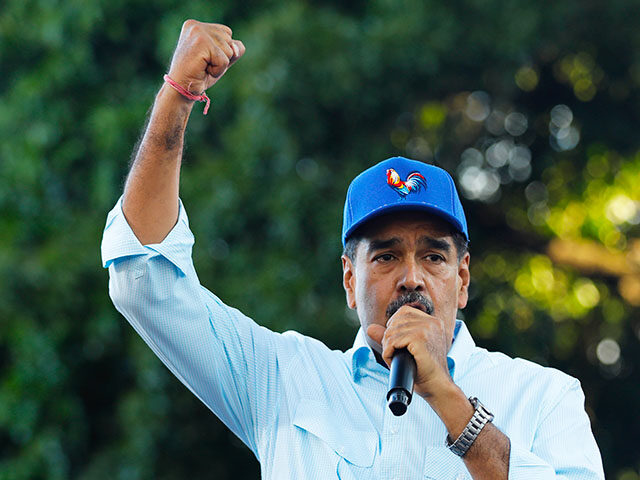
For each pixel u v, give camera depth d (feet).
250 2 73.10
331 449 24.00
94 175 71.77
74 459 70.08
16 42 73.92
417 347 22.07
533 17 67.56
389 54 67.05
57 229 71.77
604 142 78.02
